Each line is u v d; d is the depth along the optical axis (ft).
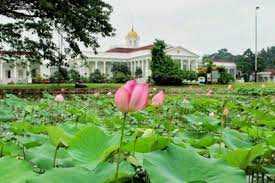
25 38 91.45
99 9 92.02
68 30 92.12
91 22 92.02
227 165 7.55
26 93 87.76
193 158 7.55
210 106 37.27
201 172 7.30
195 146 12.48
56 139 8.95
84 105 43.70
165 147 8.47
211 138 12.43
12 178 6.88
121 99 7.20
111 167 7.26
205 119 20.31
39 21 88.07
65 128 12.12
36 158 9.00
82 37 91.66
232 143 11.38
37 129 14.32
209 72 175.01
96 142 8.50
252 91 86.02
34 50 92.07
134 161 8.69
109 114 31.78
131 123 23.68
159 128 21.84
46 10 87.10
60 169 6.56
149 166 7.04
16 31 89.92
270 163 10.71
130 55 285.02
